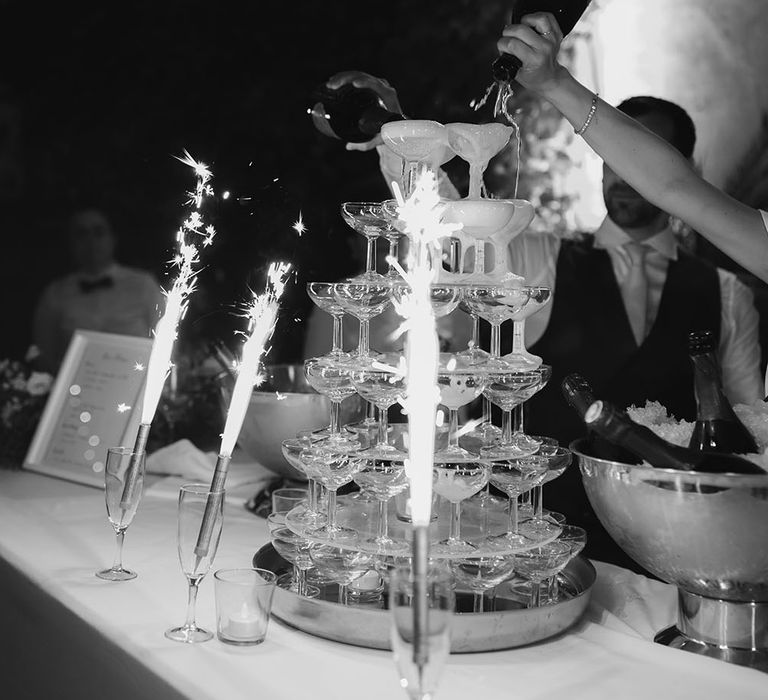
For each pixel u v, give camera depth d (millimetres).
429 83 3637
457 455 1162
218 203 2627
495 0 3439
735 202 1562
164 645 1098
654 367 2740
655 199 1579
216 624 1148
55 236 4703
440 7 3602
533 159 3074
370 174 3912
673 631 1176
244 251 2557
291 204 2135
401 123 1195
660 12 2842
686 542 1039
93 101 4590
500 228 1181
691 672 1053
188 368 2207
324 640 1125
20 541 1540
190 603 1143
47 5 4602
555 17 1457
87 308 4500
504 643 1104
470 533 1219
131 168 4488
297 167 4059
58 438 2090
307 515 1254
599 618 1229
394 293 1220
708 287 2717
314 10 4035
